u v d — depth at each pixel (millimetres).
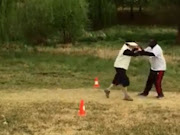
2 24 22500
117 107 11273
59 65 18984
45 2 26297
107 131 9195
